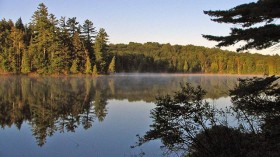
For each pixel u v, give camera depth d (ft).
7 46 274.98
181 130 34.53
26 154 45.96
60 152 46.80
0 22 295.28
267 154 28.30
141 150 46.37
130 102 105.60
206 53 485.97
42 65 264.93
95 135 57.06
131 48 517.96
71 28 296.30
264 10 26.27
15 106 93.66
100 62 297.12
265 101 30.60
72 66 274.57
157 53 470.80
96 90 150.61
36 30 281.74
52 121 70.54
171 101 34.22
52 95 125.49
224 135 33.55
